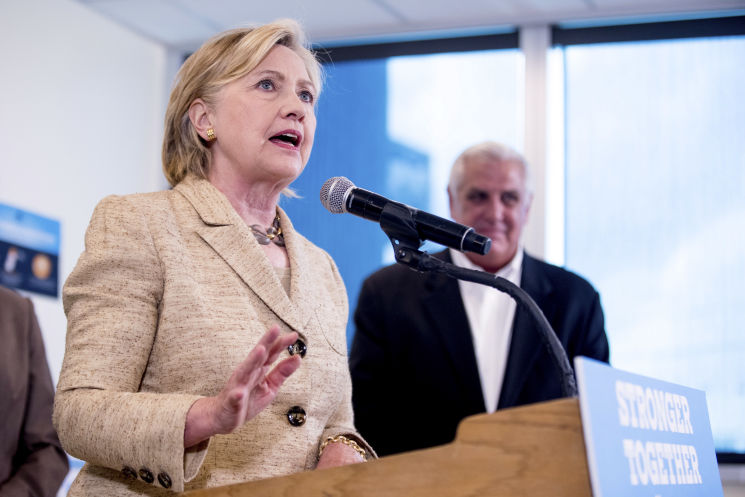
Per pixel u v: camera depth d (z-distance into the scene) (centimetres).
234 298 177
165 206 184
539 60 535
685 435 141
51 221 488
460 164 347
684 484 135
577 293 332
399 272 339
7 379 283
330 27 554
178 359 168
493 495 119
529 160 525
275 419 175
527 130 529
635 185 513
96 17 532
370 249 543
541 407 119
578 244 513
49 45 500
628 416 123
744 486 464
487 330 330
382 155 552
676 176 509
